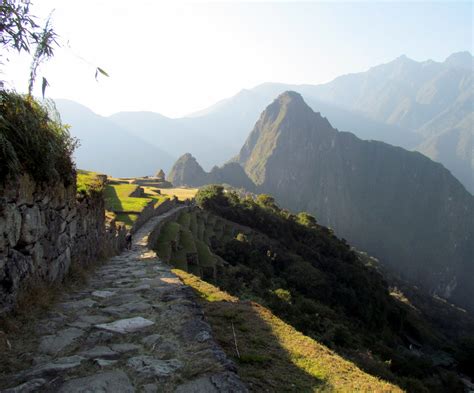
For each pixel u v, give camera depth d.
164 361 4.08
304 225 74.50
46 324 5.13
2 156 4.80
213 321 7.04
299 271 41.09
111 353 4.27
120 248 16.22
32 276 5.91
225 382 3.70
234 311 7.72
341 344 18.08
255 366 5.50
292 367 5.75
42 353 4.29
